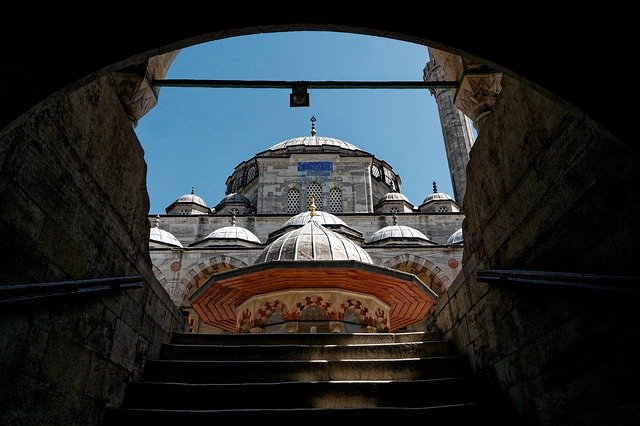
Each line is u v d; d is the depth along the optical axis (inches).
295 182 1643.7
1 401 124.2
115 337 196.4
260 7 114.5
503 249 201.6
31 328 137.6
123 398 201.8
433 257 1272.1
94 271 181.3
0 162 123.6
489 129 213.5
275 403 206.1
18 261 132.0
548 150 162.7
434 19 115.0
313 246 561.6
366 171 1672.0
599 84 104.4
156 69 253.6
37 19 102.7
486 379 219.6
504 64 111.8
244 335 284.5
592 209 139.6
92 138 180.2
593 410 140.3
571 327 151.8
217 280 490.3
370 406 209.0
